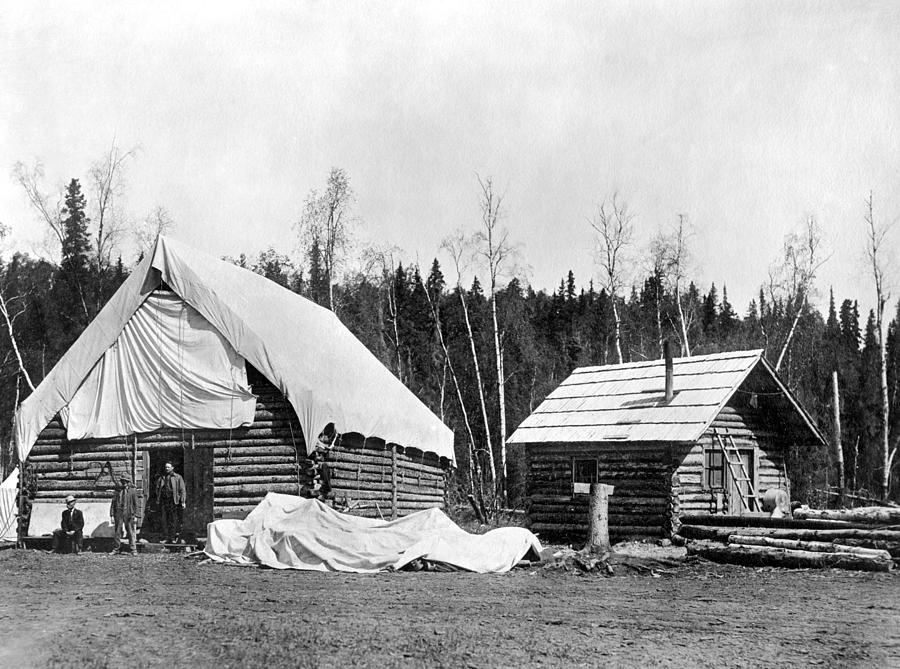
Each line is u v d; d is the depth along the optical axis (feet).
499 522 106.52
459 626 36.19
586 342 212.64
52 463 78.02
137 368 76.59
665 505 78.95
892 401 170.60
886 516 65.67
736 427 86.38
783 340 156.15
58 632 34.65
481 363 190.29
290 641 32.78
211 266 78.59
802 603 44.19
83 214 140.77
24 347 158.10
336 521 59.77
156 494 72.49
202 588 47.75
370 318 177.88
